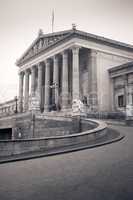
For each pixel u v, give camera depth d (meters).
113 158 10.39
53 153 12.98
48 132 31.17
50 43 53.44
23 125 38.25
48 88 52.84
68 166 9.57
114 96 48.88
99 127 19.53
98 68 48.06
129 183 6.99
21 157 12.52
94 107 45.56
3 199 6.23
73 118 26.81
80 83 51.50
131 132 20.27
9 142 14.27
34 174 8.69
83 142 16.70
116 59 50.94
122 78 47.34
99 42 48.50
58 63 51.81
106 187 6.76
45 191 6.72
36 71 64.69
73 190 6.67
